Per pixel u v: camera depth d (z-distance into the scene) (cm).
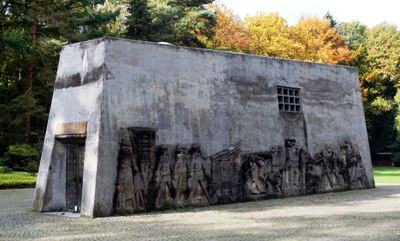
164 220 1152
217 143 1515
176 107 1430
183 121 1439
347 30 5966
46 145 1403
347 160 1941
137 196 1302
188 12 3994
